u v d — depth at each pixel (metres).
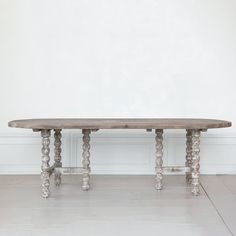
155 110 4.67
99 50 4.65
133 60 4.65
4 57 4.62
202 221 2.83
